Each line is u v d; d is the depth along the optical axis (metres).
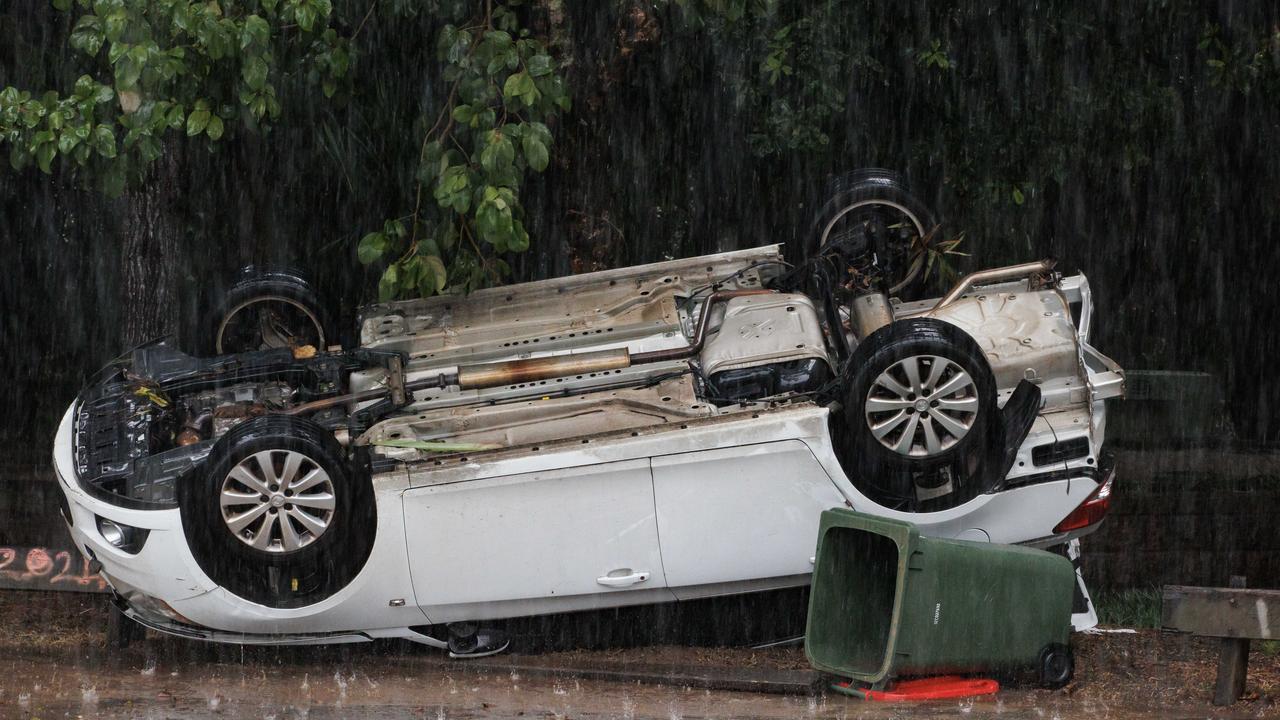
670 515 15.01
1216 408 26.50
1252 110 26.12
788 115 22.70
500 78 17.38
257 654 16.61
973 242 26.58
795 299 16.92
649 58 22.53
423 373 16.70
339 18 17.84
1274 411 31.64
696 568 15.11
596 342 17.11
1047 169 24.30
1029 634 14.80
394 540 14.86
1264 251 29.50
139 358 17.77
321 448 14.53
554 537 14.97
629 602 15.38
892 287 19.14
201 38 16.16
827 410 15.05
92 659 16.36
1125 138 24.75
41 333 31.14
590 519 14.98
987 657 14.68
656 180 24.00
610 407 15.80
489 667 15.78
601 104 20.92
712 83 23.48
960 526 15.52
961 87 24.05
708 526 15.05
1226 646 14.21
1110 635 17.91
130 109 16.94
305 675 15.52
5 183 27.91
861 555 15.09
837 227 18.77
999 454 15.39
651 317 17.39
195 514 14.47
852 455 15.06
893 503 15.34
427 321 17.88
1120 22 23.91
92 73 21.38
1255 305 30.53
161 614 15.45
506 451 14.97
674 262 18.30
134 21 16.17
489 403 16.31
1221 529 25.03
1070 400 16.16
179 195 20.95
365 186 20.36
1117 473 25.56
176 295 21.27
